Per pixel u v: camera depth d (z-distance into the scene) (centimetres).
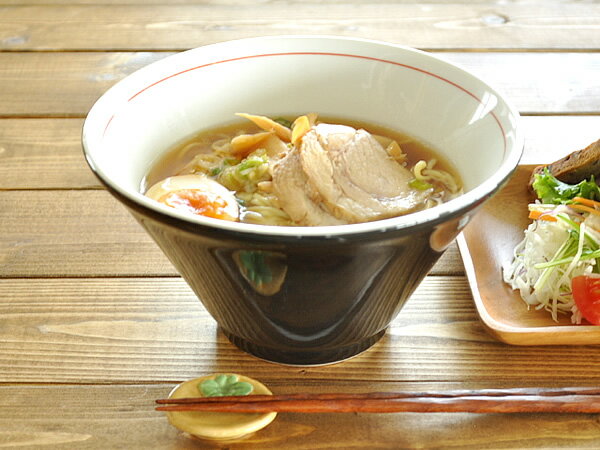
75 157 68
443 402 45
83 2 96
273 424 45
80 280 55
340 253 39
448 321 52
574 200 58
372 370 48
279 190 49
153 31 88
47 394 47
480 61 82
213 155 53
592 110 74
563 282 54
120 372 48
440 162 52
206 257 42
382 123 55
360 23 90
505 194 63
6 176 66
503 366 49
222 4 95
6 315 52
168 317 52
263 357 49
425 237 40
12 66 81
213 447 44
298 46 54
